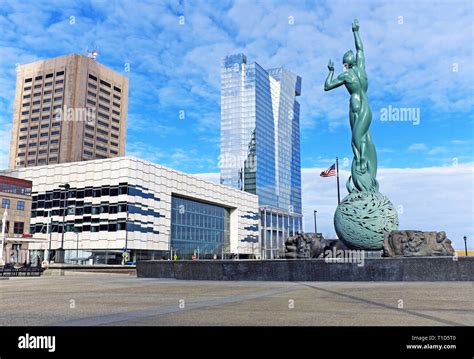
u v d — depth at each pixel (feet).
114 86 502.38
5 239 172.35
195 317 25.48
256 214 427.33
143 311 28.45
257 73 512.22
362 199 72.90
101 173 282.77
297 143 586.86
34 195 303.68
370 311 27.91
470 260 54.90
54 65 472.44
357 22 81.00
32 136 469.98
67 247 283.18
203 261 68.54
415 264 56.34
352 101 78.59
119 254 271.08
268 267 62.80
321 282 57.62
